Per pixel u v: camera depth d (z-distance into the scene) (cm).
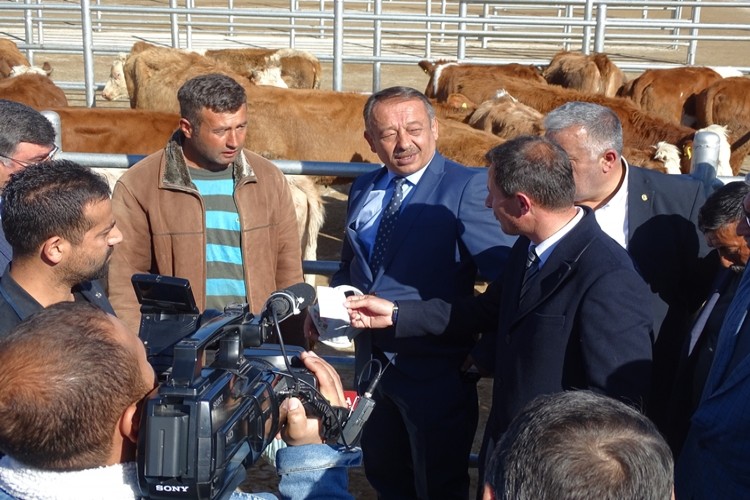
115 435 152
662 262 323
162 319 209
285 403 182
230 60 1352
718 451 231
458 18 1112
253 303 354
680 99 1121
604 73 1145
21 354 149
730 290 290
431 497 328
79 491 150
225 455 153
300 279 373
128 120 676
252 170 354
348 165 407
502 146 267
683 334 331
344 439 190
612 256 257
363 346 331
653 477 132
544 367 262
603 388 247
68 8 1108
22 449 147
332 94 845
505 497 138
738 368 226
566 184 259
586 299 253
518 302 274
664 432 310
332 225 883
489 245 312
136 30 1909
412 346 320
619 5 1248
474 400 334
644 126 810
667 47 1973
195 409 149
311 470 179
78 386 147
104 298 262
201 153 340
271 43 1817
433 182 321
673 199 326
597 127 312
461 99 930
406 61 1178
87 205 229
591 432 135
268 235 358
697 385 291
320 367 201
